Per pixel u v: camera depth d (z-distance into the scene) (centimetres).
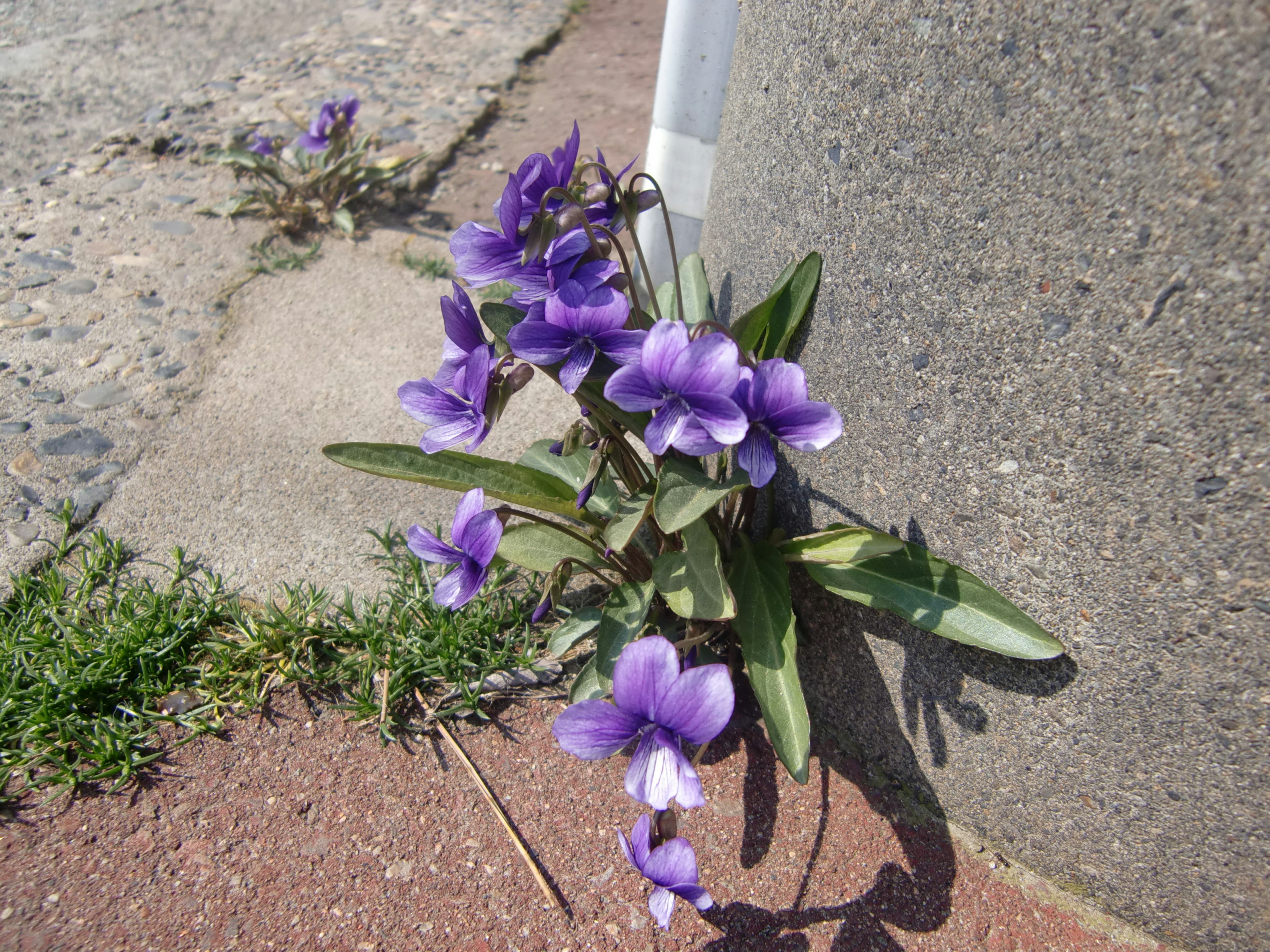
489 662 20
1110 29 12
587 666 19
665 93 27
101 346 28
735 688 20
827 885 17
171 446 25
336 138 35
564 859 18
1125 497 14
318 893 17
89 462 24
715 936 17
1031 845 17
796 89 18
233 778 18
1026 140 13
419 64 47
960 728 17
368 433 26
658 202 18
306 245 34
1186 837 15
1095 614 15
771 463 15
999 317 14
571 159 17
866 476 18
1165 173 12
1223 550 13
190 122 40
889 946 17
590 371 16
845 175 17
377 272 33
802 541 18
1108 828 16
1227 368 13
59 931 16
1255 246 12
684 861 14
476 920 17
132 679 20
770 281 20
